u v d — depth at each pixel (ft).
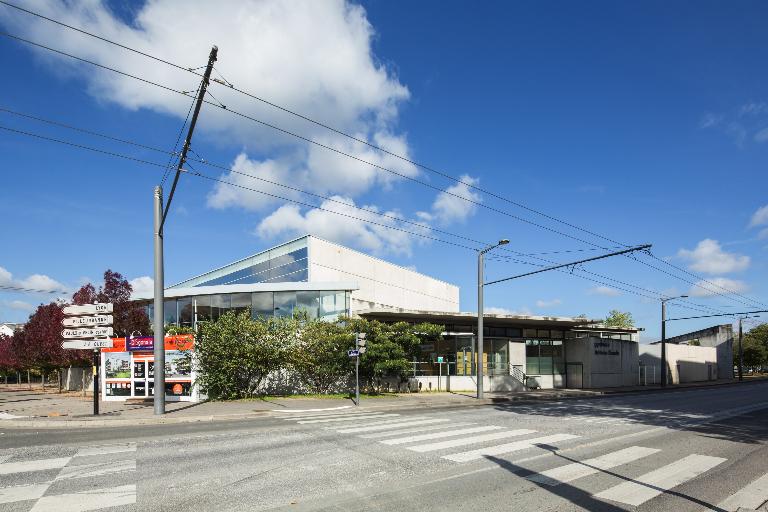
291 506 21.54
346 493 23.49
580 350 122.83
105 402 74.23
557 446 35.99
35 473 27.48
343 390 86.94
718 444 37.93
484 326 110.01
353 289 92.73
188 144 40.65
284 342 80.23
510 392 100.22
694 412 63.21
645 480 26.45
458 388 101.45
